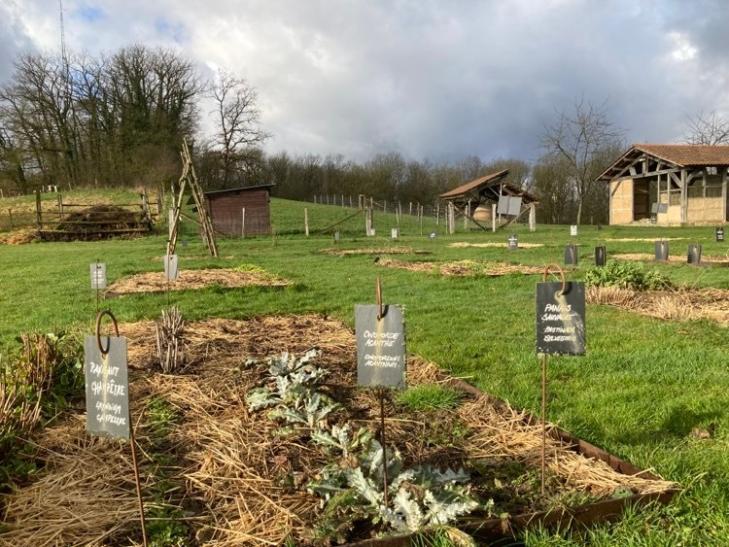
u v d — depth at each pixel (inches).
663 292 357.7
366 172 2775.6
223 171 2434.8
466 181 2746.1
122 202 1560.0
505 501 105.7
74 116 2106.3
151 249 847.7
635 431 141.4
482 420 146.6
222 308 324.2
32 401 145.9
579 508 99.0
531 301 337.1
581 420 148.3
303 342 230.5
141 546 93.8
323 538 92.2
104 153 2145.7
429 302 339.6
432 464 120.9
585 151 1608.0
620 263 390.3
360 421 144.6
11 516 102.0
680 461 120.4
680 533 95.0
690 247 502.6
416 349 223.1
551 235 1089.4
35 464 120.4
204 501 108.4
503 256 649.0
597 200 2225.6
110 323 275.6
